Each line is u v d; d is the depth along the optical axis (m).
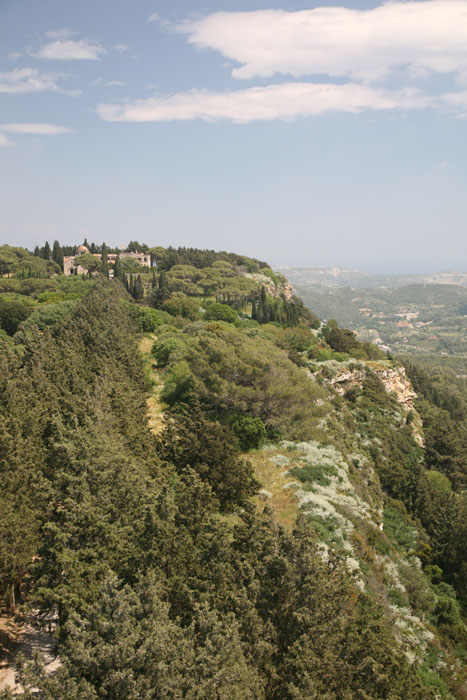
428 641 29.81
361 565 30.06
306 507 33.47
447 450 82.12
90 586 18.00
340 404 72.94
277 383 50.09
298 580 18.39
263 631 17.16
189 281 150.75
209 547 18.86
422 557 44.56
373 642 17.72
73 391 39.84
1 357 40.88
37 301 106.75
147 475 28.33
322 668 16.41
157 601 15.27
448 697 25.45
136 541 19.27
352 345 108.88
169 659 14.09
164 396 57.94
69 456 22.45
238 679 14.02
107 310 78.00
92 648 13.71
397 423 79.44
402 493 58.19
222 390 48.78
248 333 89.12
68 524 19.41
